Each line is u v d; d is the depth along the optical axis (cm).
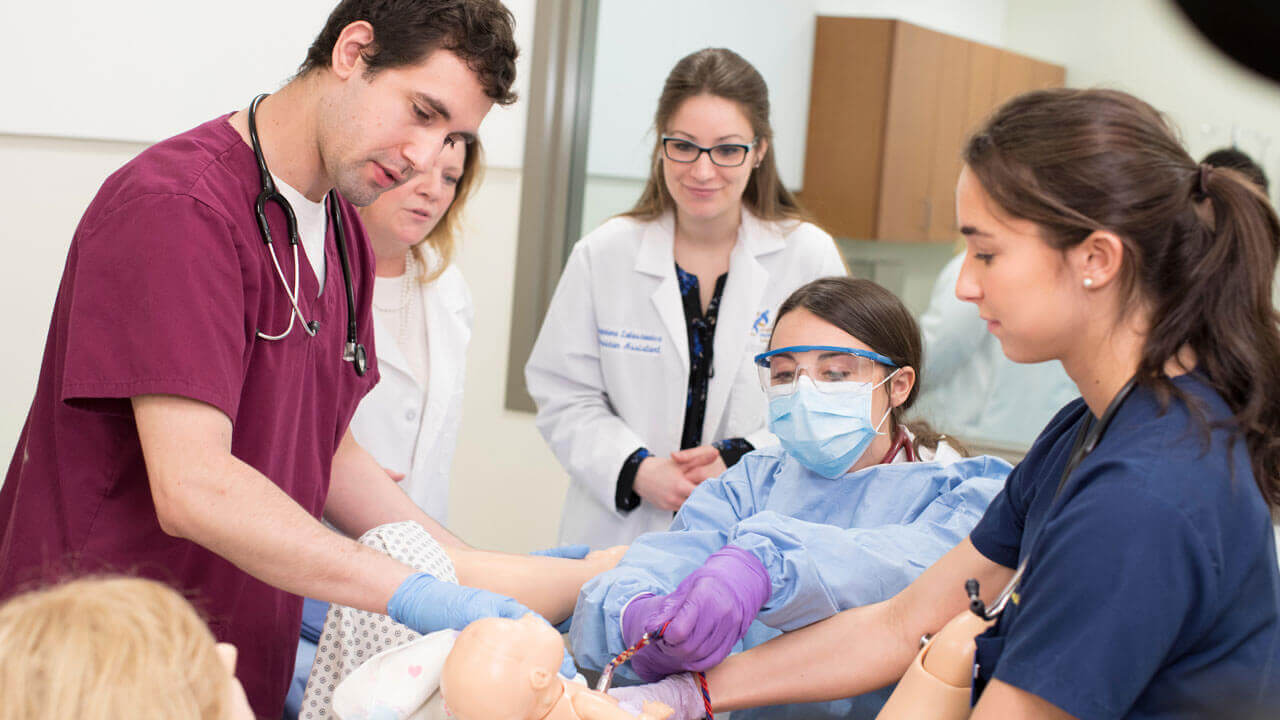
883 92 349
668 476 194
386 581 105
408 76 110
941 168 372
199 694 60
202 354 104
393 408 194
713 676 120
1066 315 83
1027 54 358
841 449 140
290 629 128
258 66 245
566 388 214
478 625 91
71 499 111
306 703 113
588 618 127
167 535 115
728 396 205
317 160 119
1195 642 79
